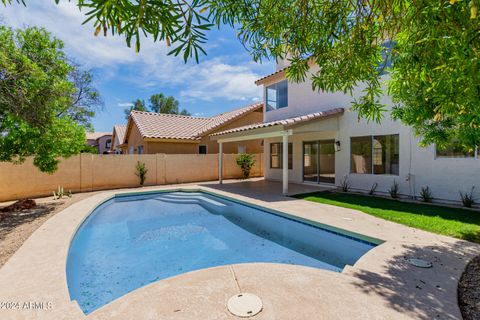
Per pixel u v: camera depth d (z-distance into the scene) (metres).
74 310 3.34
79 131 10.56
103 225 9.47
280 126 11.69
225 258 6.46
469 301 3.43
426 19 2.42
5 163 12.36
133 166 16.92
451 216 7.69
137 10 1.59
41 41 9.08
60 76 9.61
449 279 3.99
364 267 4.46
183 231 8.77
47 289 3.88
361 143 12.58
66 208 10.12
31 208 10.14
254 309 3.26
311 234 7.68
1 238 6.44
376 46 3.76
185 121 25.81
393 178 11.26
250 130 13.82
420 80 3.65
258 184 16.91
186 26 1.79
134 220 10.13
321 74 4.67
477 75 2.31
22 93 7.98
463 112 3.19
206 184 17.55
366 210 8.77
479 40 2.22
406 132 10.73
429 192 10.05
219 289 3.79
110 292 4.88
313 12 3.30
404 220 7.33
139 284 5.20
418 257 4.83
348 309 3.25
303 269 4.50
